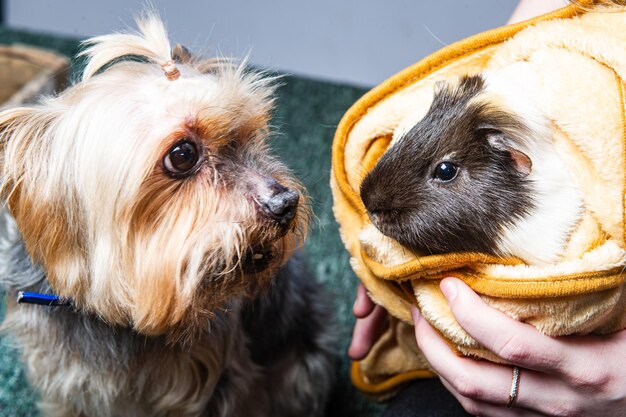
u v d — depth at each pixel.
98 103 0.99
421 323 1.03
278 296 1.45
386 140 1.07
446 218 0.93
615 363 0.93
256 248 1.05
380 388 1.28
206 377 1.27
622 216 0.84
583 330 0.92
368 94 1.06
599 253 0.85
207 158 1.01
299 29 2.81
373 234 1.02
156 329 1.06
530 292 0.87
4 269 1.16
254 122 1.09
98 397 1.22
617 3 0.97
